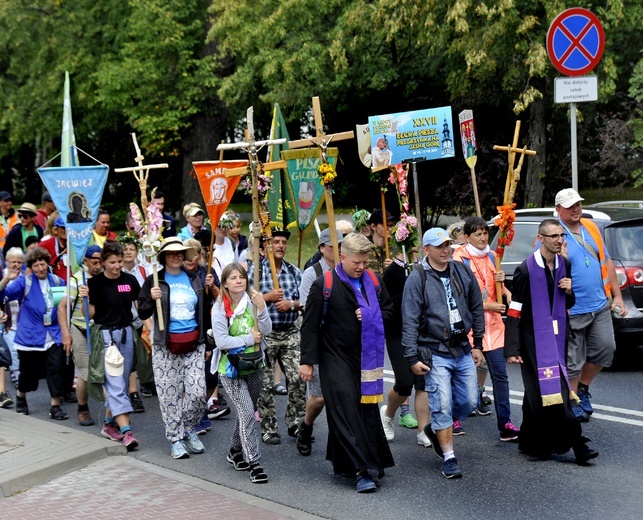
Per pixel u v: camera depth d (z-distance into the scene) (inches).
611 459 284.8
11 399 392.2
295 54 845.8
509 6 642.2
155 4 966.4
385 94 966.4
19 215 527.2
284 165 304.8
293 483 274.1
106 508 254.5
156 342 305.6
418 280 272.2
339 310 265.3
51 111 1079.6
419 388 306.3
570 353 323.9
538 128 751.7
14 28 1058.1
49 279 369.1
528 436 288.0
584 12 393.7
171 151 1056.2
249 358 276.4
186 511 250.2
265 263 330.3
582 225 334.0
